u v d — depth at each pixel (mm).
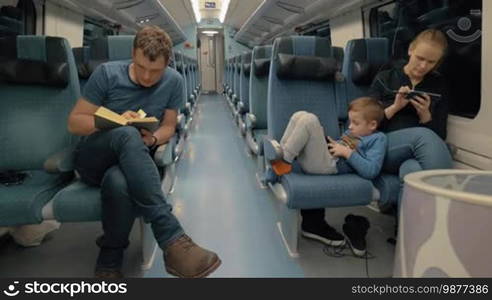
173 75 2135
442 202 1009
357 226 2258
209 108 10336
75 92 2270
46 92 2230
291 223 2141
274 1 6266
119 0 5867
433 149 1895
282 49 2564
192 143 5562
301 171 2189
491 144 1927
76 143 2240
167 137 2092
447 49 2143
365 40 2793
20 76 2137
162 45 1761
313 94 2592
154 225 1604
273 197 3205
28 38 2178
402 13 3160
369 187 1972
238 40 15891
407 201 1170
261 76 3715
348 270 2002
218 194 3289
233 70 7629
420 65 2098
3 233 2250
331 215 2785
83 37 5512
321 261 2105
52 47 2195
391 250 2240
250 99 3783
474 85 2125
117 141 1656
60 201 1699
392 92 2299
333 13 5016
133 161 1608
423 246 1069
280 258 2137
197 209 2924
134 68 1944
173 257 1566
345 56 2855
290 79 2576
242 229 2543
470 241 955
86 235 2457
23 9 3646
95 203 1698
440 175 1273
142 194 1590
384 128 2330
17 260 2119
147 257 2037
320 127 2037
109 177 1646
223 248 2262
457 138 2197
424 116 2168
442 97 2203
